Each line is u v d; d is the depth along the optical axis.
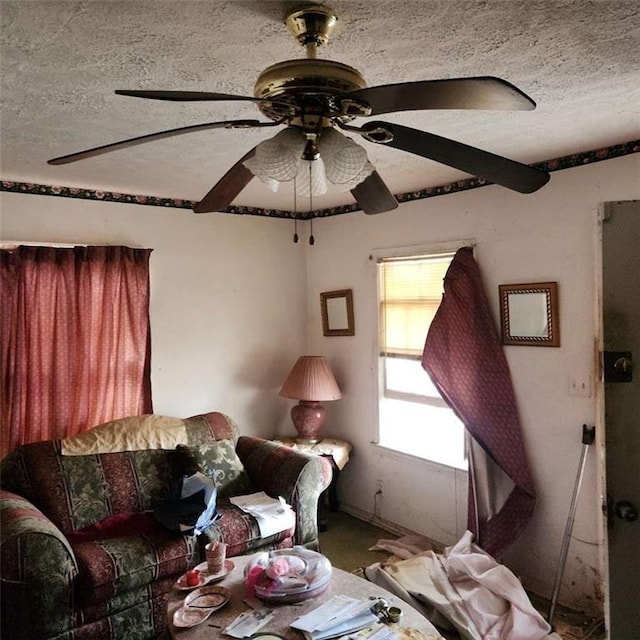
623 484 1.52
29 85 1.64
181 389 3.54
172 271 3.50
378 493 3.64
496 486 2.87
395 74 1.60
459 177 2.99
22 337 2.83
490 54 1.48
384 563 2.86
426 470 3.31
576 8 1.24
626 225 1.52
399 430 3.54
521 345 2.79
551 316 2.64
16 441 2.80
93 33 1.32
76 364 3.01
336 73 1.13
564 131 2.20
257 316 3.91
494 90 1.02
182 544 2.41
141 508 2.77
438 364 3.00
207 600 1.88
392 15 1.26
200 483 2.66
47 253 2.90
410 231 3.37
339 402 3.93
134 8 1.21
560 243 2.61
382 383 3.62
